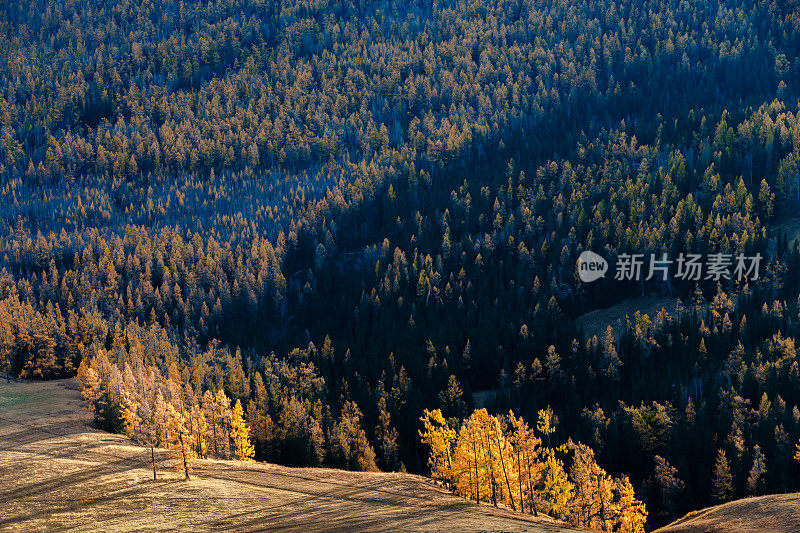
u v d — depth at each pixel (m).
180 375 140.88
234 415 98.69
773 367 125.25
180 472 79.50
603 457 114.06
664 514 101.44
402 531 59.88
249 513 66.38
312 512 66.62
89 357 151.88
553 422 121.12
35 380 148.25
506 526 60.72
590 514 75.31
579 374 144.62
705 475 104.31
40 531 62.22
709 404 122.12
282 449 113.94
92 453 86.88
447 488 76.44
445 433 79.00
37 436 96.00
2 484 75.06
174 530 61.91
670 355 144.62
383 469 118.31
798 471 101.88
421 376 151.12
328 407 131.75
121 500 69.81
